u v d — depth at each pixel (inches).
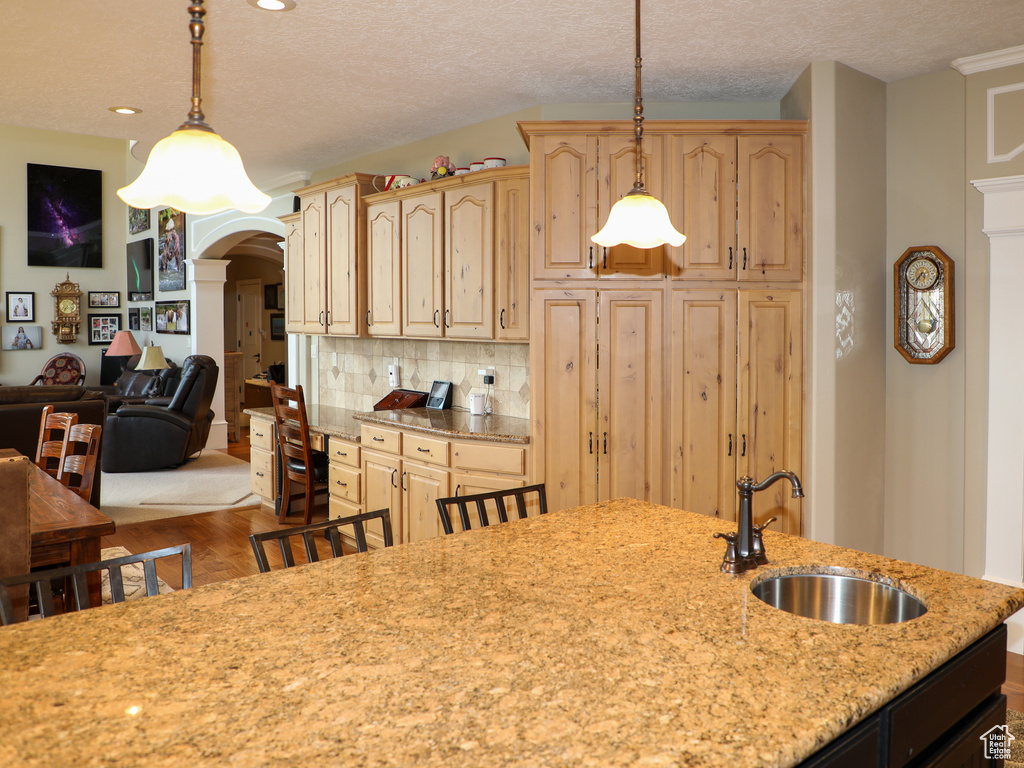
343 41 132.0
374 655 54.9
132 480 275.1
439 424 173.2
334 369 251.4
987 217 140.1
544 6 116.8
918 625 61.7
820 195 143.9
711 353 149.3
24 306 416.2
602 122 147.9
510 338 166.9
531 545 83.4
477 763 41.1
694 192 148.1
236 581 71.3
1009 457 139.8
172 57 139.9
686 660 54.4
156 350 337.1
